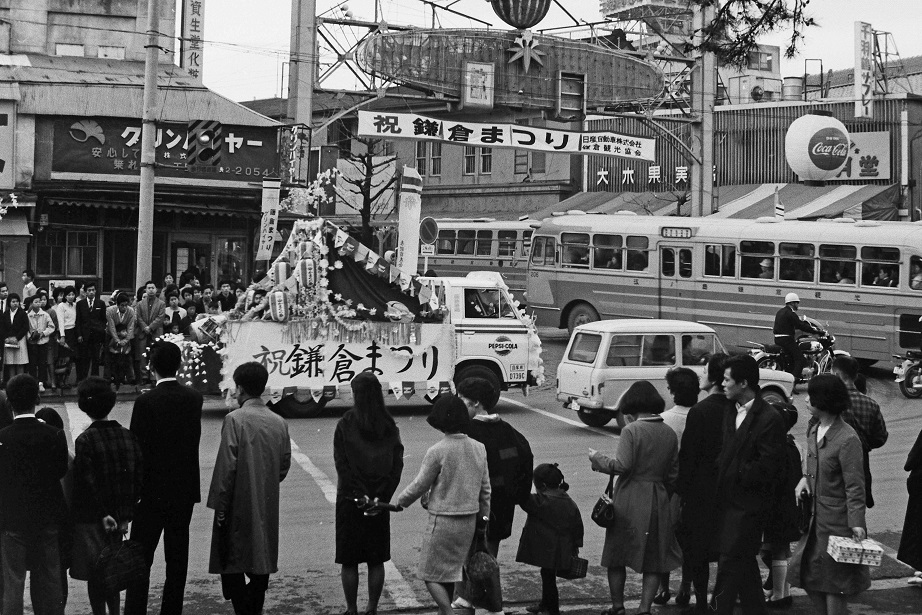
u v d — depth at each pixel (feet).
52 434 23.99
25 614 26.50
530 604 27.89
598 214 97.30
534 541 26.14
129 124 91.71
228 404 57.31
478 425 26.22
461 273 109.81
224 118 96.84
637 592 29.32
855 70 126.72
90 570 24.07
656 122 125.59
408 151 174.40
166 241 96.68
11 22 100.32
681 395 27.94
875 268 77.71
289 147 96.43
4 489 23.58
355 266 60.13
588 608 27.76
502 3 103.81
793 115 134.41
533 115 108.68
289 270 59.06
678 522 25.93
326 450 49.62
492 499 25.99
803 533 25.09
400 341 60.29
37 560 23.81
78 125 90.22
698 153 117.91
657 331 55.72
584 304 95.91
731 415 25.48
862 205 117.80
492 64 102.83
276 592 28.53
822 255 80.43
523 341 63.10
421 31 100.01
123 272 94.07
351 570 25.57
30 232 89.56
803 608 27.91
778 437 24.08
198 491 25.67
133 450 24.03
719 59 41.24
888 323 76.95
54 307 66.74
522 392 68.54
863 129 127.75
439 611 24.26
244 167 95.30
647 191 144.15
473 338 61.77
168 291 71.36
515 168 159.33
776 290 82.84
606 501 26.12
